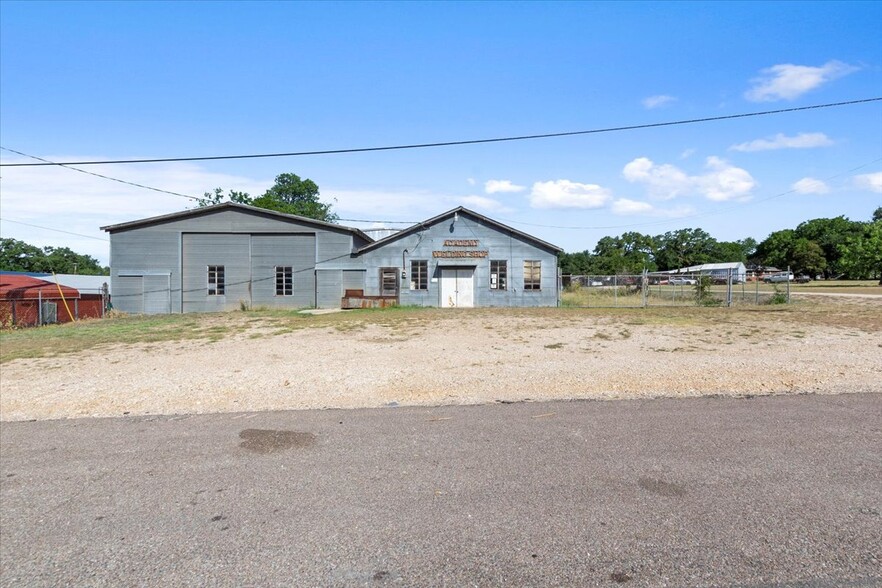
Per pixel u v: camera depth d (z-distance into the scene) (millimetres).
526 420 6223
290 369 10078
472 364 10250
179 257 30016
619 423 6008
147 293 29844
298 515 3951
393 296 30344
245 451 5383
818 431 5586
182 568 3303
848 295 36062
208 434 5984
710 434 5551
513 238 30500
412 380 8750
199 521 3904
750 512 3822
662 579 3051
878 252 61781
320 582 3109
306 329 17812
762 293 38000
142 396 8016
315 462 5016
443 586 3039
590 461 4855
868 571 3092
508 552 3371
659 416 6270
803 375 8570
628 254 108188
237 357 11883
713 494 4125
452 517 3855
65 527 3877
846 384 7895
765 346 12070
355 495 4266
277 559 3369
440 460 4980
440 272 30453
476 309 27672
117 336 16812
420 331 16547
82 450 5551
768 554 3285
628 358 10641
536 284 30438
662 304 29859
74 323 24062
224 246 30266
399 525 3758
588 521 3744
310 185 70562
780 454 4934
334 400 7547
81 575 3268
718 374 8727
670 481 4383
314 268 30438
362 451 5281
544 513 3877
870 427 5711
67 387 8836
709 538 3480
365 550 3443
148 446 5613
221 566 3311
